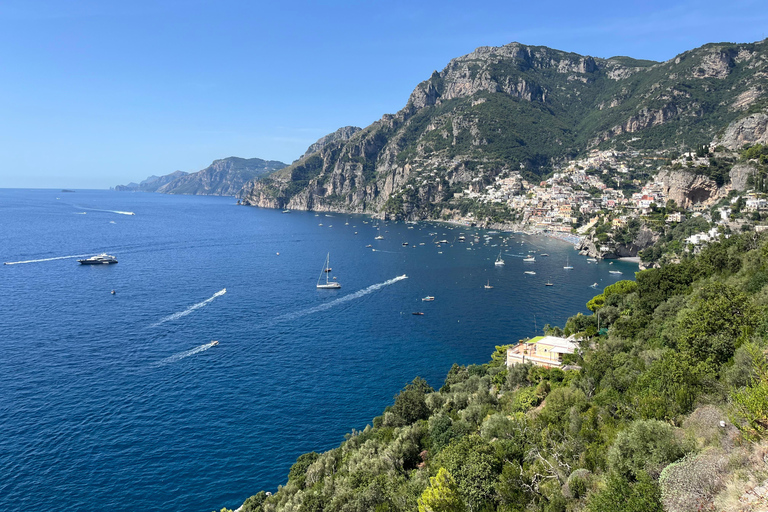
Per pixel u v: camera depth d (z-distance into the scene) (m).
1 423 81.56
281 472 74.06
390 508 48.84
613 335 89.56
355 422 88.56
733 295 60.50
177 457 76.06
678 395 43.78
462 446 50.84
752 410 29.62
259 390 98.81
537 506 41.44
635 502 30.98
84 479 69.81
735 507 25.33
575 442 46.94
